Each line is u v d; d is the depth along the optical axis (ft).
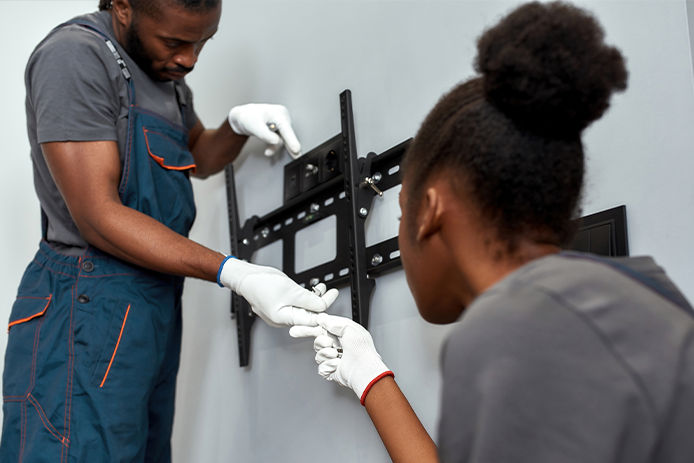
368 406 3.52
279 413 5.20
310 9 5.57
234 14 6.58
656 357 1.55
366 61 4.91
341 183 4.84
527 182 1.98
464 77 4.14
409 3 4.63
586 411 1.48
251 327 5.69
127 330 4.33
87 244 4.48
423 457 3.17
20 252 7.57
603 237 3.28
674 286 1.93
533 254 2.02
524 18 1.94
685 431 1.52
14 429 4.18
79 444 4.04
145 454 4.97
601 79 1.89
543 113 1.92
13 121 7.84
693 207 3.01
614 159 3.34
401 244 2.42
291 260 5.31
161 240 4.13
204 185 6.73
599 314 1.60
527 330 1.58
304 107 5.50
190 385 6.36
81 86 4.30
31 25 8.05
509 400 1.53
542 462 1.47
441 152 2.13
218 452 5.83
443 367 1.75
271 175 5.78
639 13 3.34
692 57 3.10
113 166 4.33
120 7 4.47
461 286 2.22
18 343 4.36
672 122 3.14
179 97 5.24
